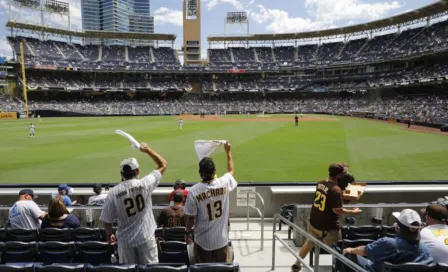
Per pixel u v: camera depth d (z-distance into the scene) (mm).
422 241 4027
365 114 56375
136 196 3961
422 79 53219
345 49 78562
